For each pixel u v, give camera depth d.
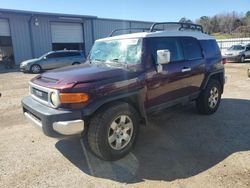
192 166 3.25
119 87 3.38
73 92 3.04
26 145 4.02
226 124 4.80
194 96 4.91
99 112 3.26
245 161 3.33
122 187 2.86
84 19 23.69
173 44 4.40
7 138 4.33
